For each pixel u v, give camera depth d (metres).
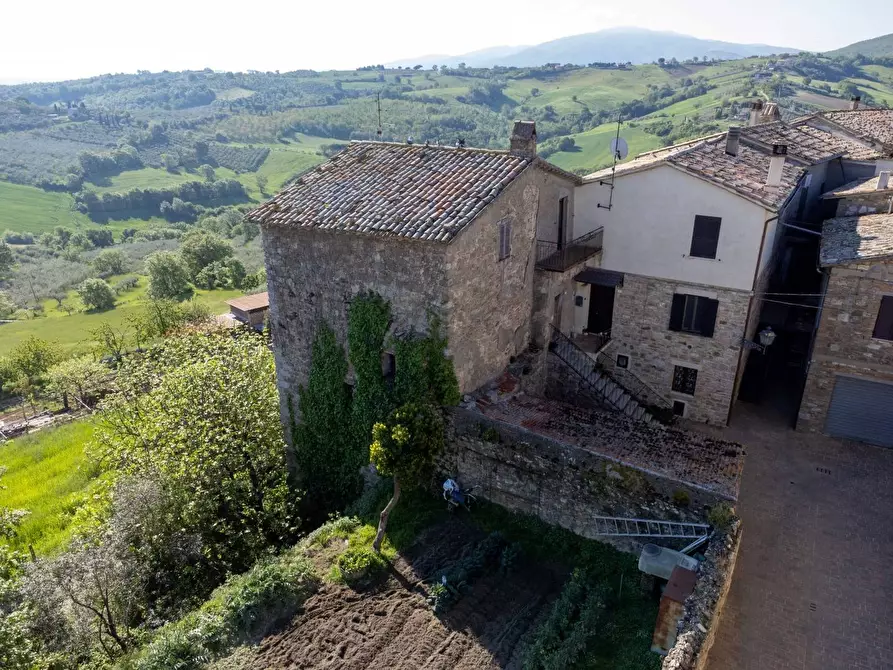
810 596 14.55
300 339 19.66
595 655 12.47
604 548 15.10
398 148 20.31
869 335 19.41
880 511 17.52
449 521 16.75
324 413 19.81
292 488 21.03
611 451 15.30
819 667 12.78
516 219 18.42
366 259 17.09
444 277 15.84
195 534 18.22
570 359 21.66
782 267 26.08
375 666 12.86
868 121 31.33
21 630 14.39
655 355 22.77
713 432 21.80
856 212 24.02
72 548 17.69
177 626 14.46
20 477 27.69
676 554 13.30
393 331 17.30
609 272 22.28
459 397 17.34
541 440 15.59
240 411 21.55
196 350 27.36
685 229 20.59
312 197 18.53
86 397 41.34
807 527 16.91
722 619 13.91
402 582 14.93
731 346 21.06
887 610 14.14
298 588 14.98
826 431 21.28
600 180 21.41
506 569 14.86
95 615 15.64
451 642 13.22
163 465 19.52
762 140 24.30
